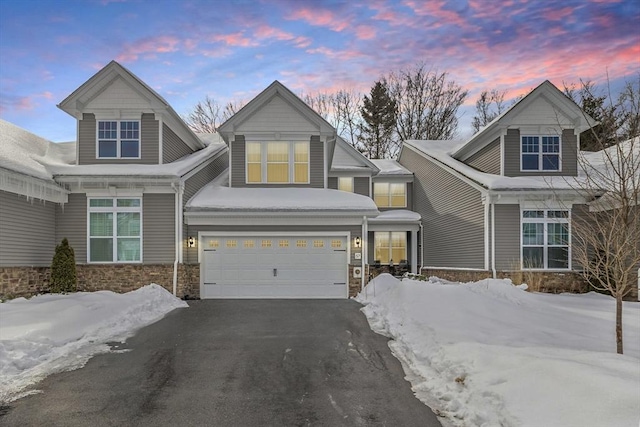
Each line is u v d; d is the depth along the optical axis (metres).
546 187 14.66
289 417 4.80
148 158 14.96
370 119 36.84
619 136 8.29
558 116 16.22
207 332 8.91
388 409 5.02
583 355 5.68
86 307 9.80
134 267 13.65
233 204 14.05
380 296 12.28
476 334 7.47
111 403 5.18
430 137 35.88
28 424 4.58
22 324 8.06
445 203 19.64
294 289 14.06
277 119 16.06
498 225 15.34
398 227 21.38
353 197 15.05
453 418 4.74
